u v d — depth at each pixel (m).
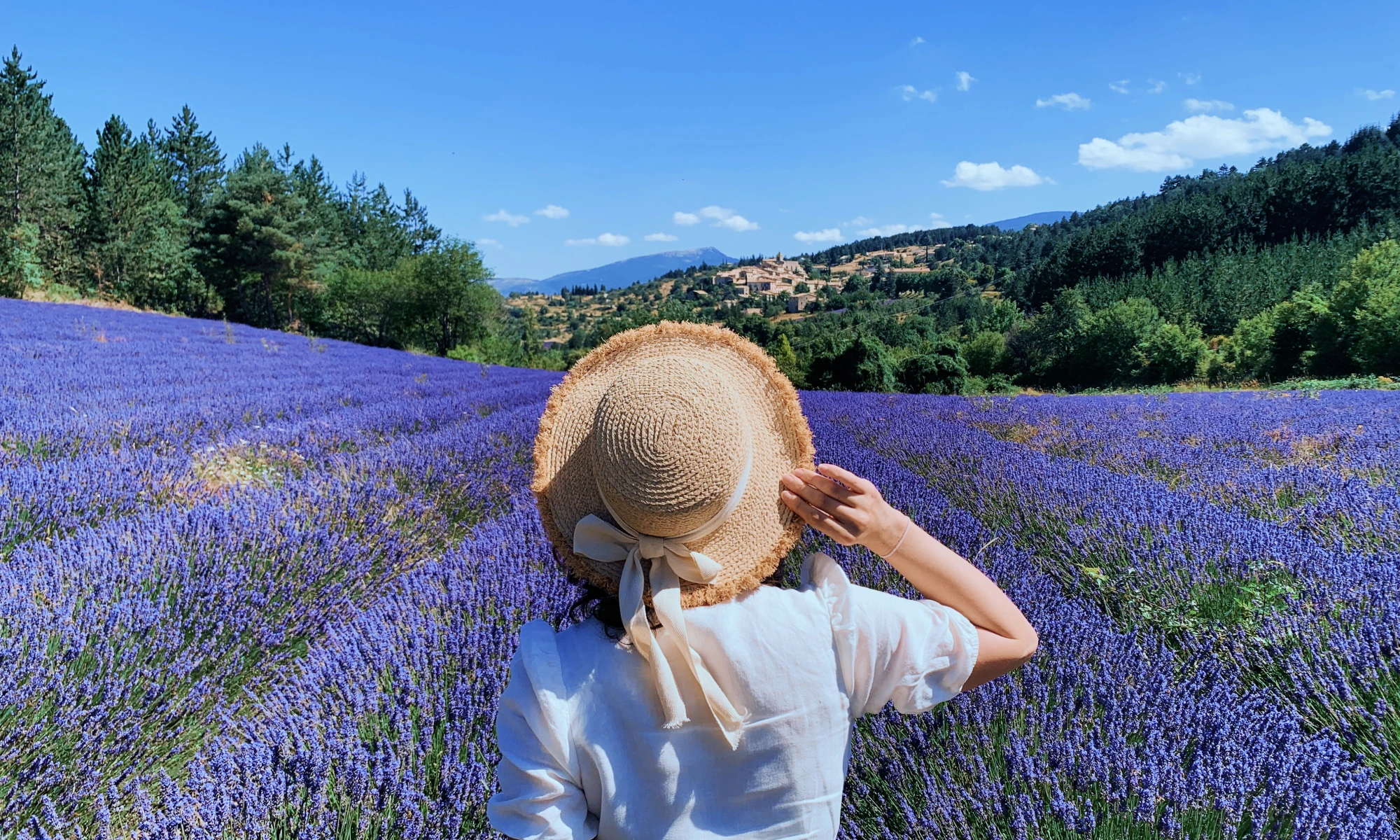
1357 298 31.70
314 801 1.77
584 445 0.92
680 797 0.82
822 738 0.83
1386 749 2.15
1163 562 3.39
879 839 1.81
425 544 4.16
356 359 19.23
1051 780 1.83
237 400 8.50
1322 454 7.36
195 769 1.94
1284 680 2.53
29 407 6.79
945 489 5.65
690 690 0.82
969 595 0.91
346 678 2.30
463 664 2.46
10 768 1.97
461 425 7.48
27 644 2.35
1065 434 9.20
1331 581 3.08
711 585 0.85
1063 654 2.43
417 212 71.75
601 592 0.91
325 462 5.65
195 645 2.62
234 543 3.35
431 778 1.99
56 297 33.75
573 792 0.84
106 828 1.83
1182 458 6.90
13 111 37.06
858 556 3.38
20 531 3.58
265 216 42.81
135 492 4.32
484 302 48.09
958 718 2.08
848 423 9.98
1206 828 1.73
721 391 0.83
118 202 41.94
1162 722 2.06
